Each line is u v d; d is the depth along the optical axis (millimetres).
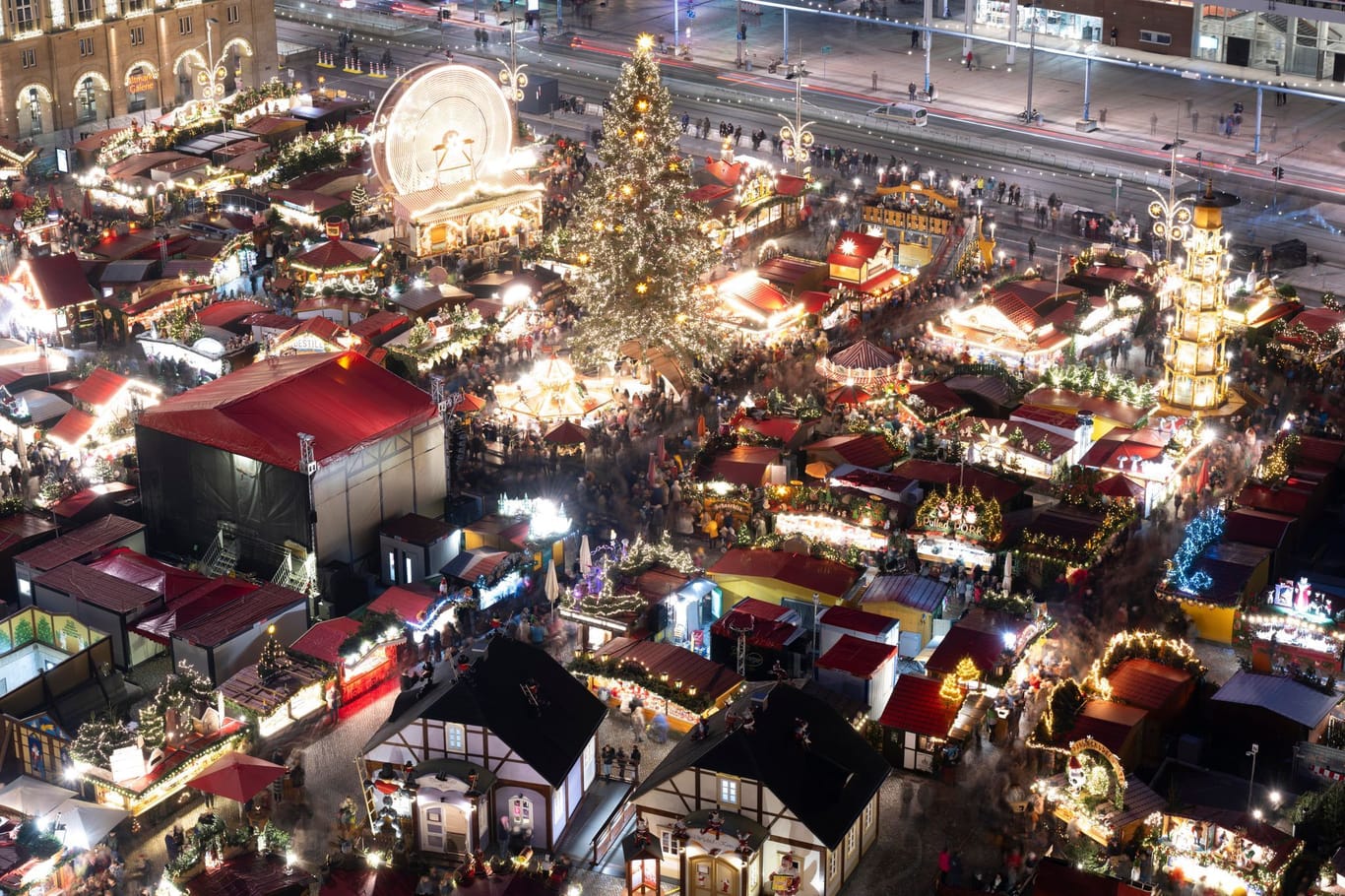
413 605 77375
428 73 126312
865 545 83875
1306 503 85812
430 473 87250
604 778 68188
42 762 68375
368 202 130500
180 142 148625
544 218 135375
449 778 62438
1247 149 156250
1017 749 69812
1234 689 69688
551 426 97938
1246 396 103062
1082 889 58125
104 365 103875
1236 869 60844
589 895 61938
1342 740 67750
